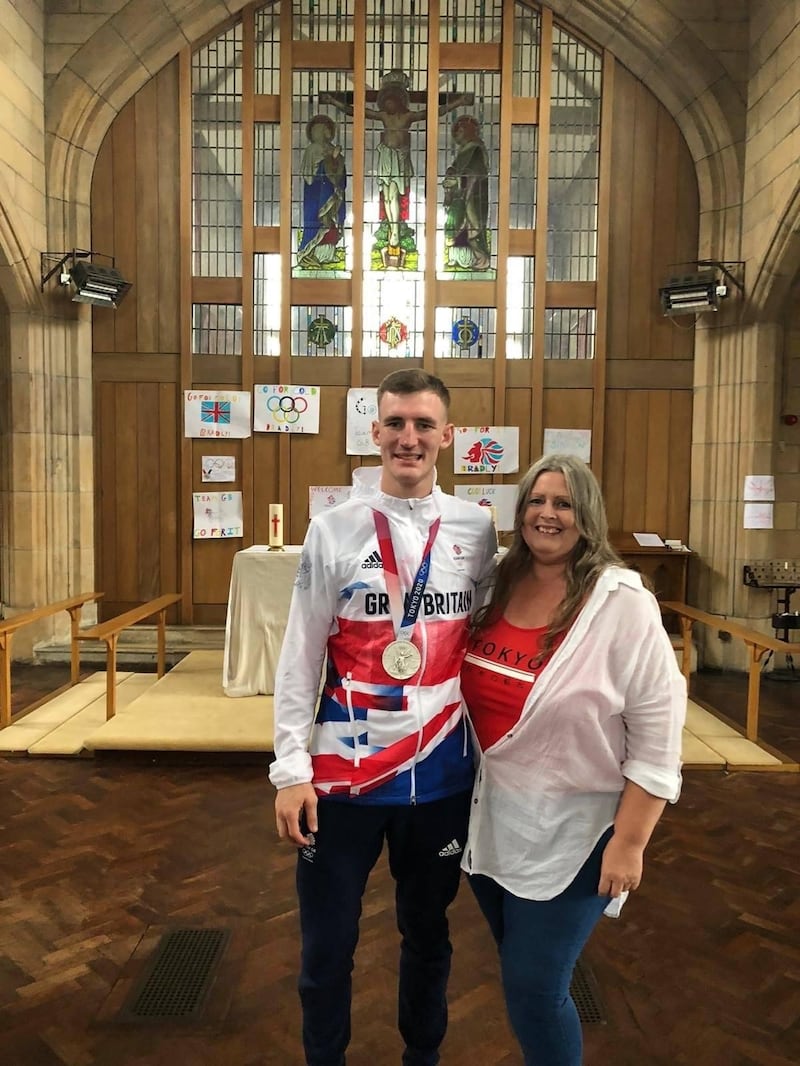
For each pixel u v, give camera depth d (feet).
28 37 19.67
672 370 21.90
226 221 22.03
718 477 21.21
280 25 21.48
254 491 22.26
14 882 9.51
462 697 5.43
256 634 16.15
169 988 7.48
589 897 4.94
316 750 5.25
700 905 9.20
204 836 10.81
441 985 5.70
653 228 21.74
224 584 22.33
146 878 9.64
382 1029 6.97
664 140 21.57
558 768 4.96
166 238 21.75
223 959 7.96
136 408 22.00
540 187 21.68
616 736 5.02
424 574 5.24
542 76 21.56
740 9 20.27
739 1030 7.03
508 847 5.08
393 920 8.83
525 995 4.87
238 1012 7.16
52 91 20.66
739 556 20.77
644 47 20.85
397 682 5.14
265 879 9.64
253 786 12.60
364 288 22.09
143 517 22.17
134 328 21.90
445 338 22.25
